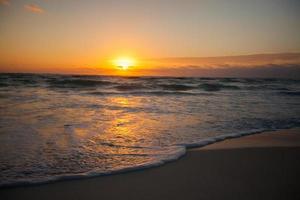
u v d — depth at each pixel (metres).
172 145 5.02
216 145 5.12
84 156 4.33
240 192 3.14
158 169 3.84
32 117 7.45
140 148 4.81
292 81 35.78
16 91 15.99
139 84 25.17
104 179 3.48
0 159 4.09
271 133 6.31
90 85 23.02
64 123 6.76
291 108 10.53
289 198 3.01
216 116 8.36
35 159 4.14
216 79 37.12
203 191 3.16
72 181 3.41
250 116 8.52
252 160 4.25
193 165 4.01
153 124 6.94
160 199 2.97
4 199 2.93
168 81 31.88
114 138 5.46
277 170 3.84
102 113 8.52
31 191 3.13
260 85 27.52
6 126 6.25
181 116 8.23
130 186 3.29
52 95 14.35
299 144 5.24
